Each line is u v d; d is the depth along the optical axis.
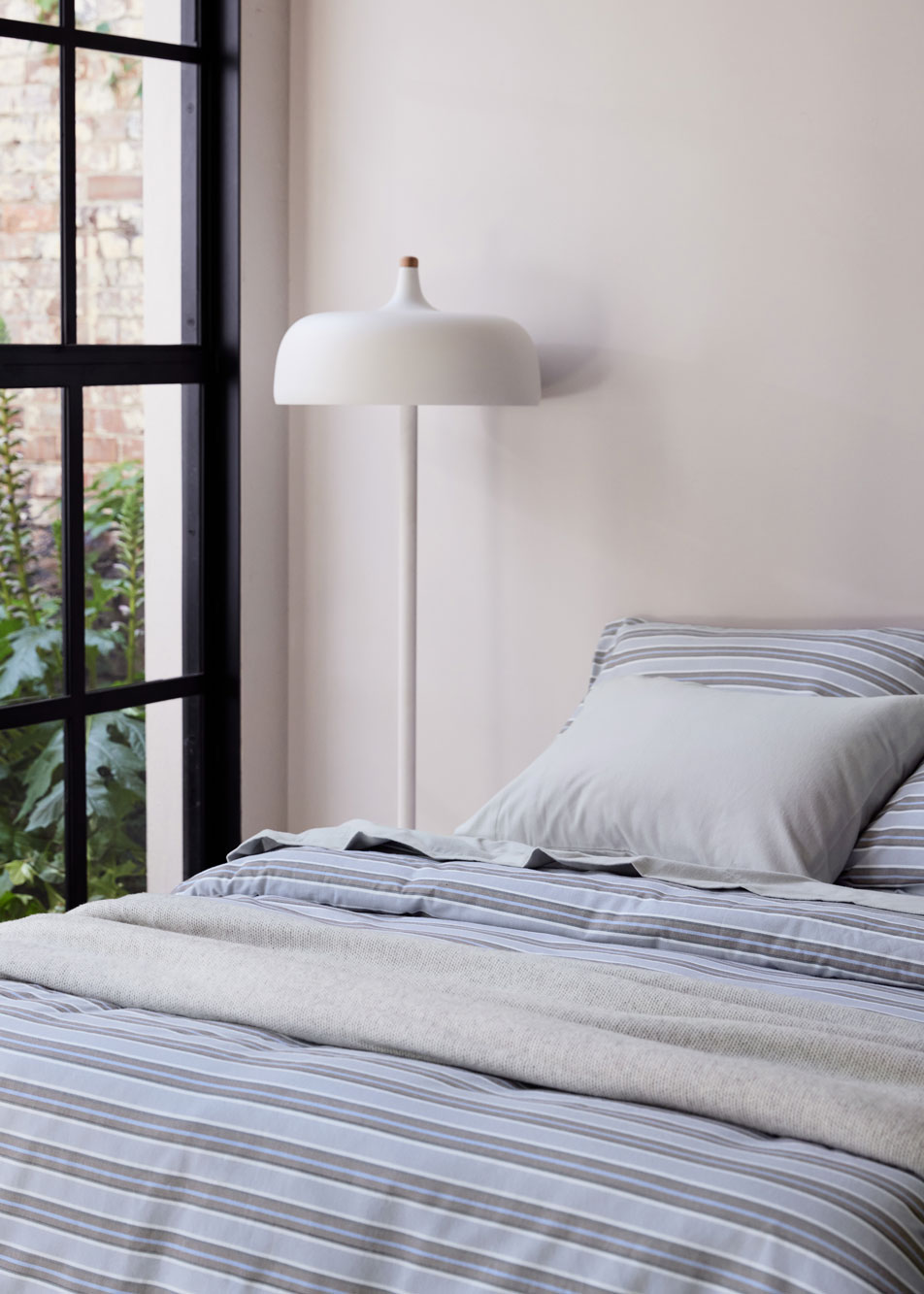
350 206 3.57
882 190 2.93
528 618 3.41
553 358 3.32
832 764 2.40
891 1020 1.70
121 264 3.35
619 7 3.16
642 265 3.19
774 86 3.02
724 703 2.59
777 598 3.12
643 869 2.27
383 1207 1.33
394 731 3.65
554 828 2.51
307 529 3.72
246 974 1.81
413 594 3.34
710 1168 1.29
